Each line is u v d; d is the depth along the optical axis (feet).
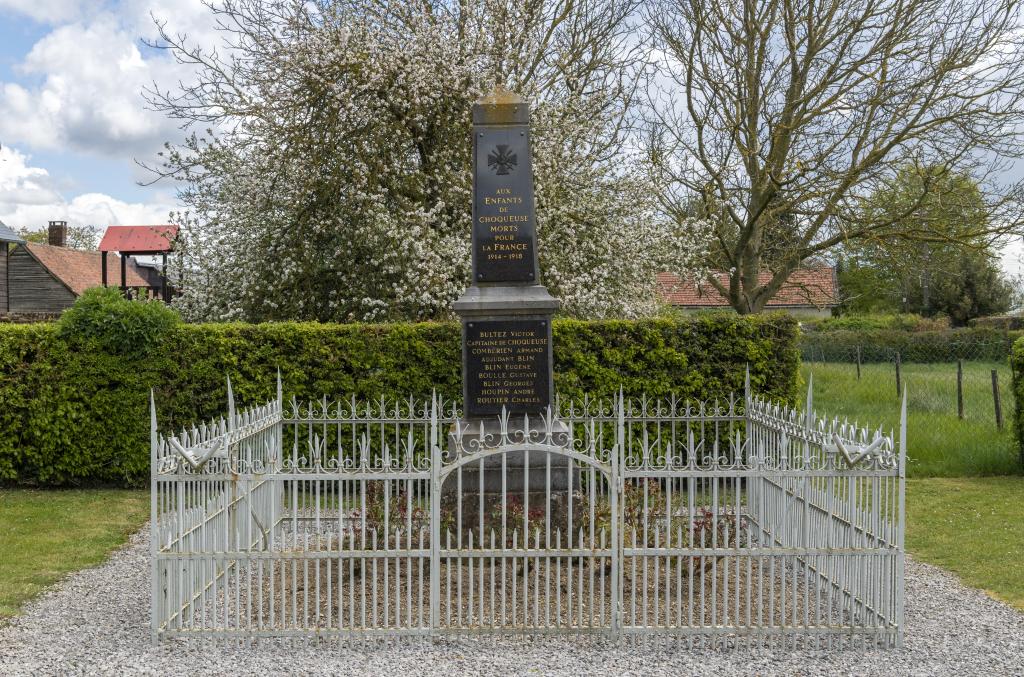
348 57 44.29
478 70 46.19
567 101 49.21
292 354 35.60
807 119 51.80
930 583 22.38
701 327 35.76
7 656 16.99
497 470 22.93
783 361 35.81
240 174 47.98
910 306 112.98
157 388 35.42
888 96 47.70
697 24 52.54
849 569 18.21
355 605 19.67
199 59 45.88
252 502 22.85
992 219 49.44
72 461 35.35
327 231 47.55
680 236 50.60
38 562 24.38
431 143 47.73
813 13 51.26
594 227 47.24
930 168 49.03
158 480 17.56
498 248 24.25
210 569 19.99
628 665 16.47
